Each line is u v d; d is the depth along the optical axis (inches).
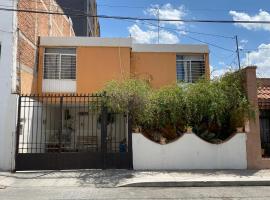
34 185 417.7
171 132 539.8
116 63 705.6
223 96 531.2
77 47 702.5
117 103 497.0
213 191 388.5
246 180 427.5
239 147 521.0
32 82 645.3
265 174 472.4
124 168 501.7
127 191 388.2
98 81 697.0
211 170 500.4
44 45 691.4
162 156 507.8
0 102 514.0
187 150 512.7
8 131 506.0
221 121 544.4
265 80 650.8
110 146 551.5
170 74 741.9
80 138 688.4
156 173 474.9
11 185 418.3
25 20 600.7
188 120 538.6
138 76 731.4
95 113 534.0
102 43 708.0
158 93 542.9
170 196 362.0
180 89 545.6
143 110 506.3
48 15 770.2
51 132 699.4
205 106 533.6
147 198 352.5
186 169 506.6
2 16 538.9
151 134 536.4
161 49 749.3
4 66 524.4
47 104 677.9
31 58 639.8
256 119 527.5
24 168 494.9
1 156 499.8
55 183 426.3
